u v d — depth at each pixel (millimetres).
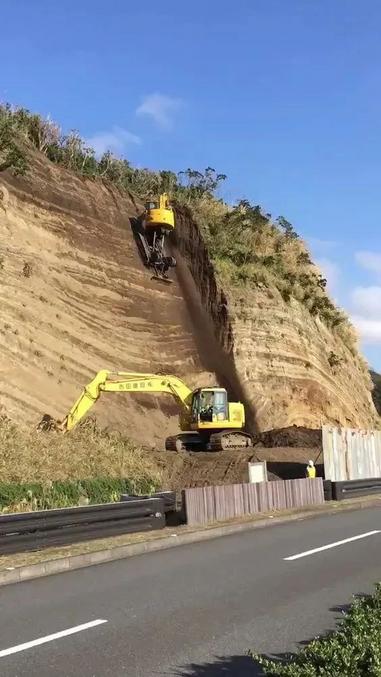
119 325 38594
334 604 7977
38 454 22422
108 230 40969
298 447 33094
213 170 54844
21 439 23547
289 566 10602
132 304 40000
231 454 29422
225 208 52938
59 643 6473
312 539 13625
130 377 34312
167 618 7398
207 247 46000
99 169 47250
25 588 9203
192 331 42906
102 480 22078
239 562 11070
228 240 48906
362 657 4371
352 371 55438
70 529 12500
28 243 35031
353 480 23234
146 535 13578
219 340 43938
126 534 13703
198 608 7859
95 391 30359
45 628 7027
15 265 33656
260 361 44719
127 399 36031
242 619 7328
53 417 31156
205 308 44656
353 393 53312
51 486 19750
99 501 21016
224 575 9922
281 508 19000
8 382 30359
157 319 41125
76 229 38625
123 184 47406
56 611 7785
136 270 41531
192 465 28625
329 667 4289
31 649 6277
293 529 15328
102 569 10672
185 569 10484
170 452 30359
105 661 5910
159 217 42750
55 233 37156
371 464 27109
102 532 13219
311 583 9242
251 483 18172
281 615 7488
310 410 45906
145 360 38875
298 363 47000
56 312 34938
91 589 9031
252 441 35719
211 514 16172
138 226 43625
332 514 18656
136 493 23344
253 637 6629
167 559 11531
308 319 51375
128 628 7004
